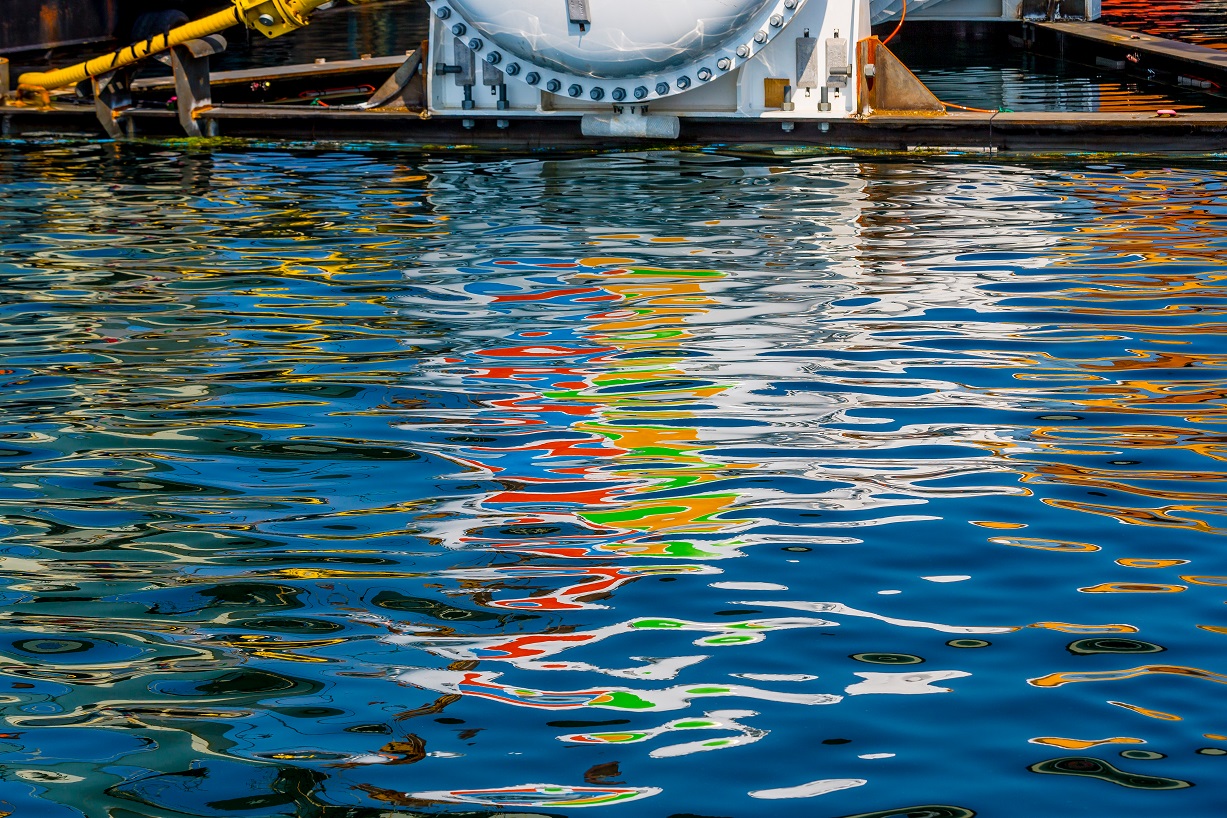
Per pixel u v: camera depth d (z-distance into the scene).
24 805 4.03
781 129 14.97
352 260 10.62
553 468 6.56
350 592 5.36
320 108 16.08
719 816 3.91
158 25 22.78
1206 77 18.00
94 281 10.11
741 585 5.35
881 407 7.26
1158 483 6.22
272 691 4.65
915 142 14.58
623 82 14.85
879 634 4.95
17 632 5.10
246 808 3.99
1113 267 9.90
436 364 8.12
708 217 11.80
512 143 15.55
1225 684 4.55
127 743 4.35
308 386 7.81
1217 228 10.95
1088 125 14.16
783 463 6.54
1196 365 7.79
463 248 10.91
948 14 23.75
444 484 6.41
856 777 4.09
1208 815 3.88
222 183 13.78
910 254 10.39
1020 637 4.90
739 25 14.43
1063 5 22.56
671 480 6.38
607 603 5.23
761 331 8.59
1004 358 7.99
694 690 4.59
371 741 4.33
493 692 4.61
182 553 5.76
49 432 7.20
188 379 7.98
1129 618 5.02
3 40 24.20
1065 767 4.11
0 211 12.55
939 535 5.74
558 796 4.02
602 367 7.98
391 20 29.61
